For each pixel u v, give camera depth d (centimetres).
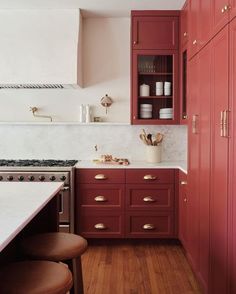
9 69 380
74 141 438
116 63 429
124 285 294
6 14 382
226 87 204
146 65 409
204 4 262
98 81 430
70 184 375
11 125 436
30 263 169
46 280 149
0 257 210
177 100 402
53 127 437
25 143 438
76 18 385
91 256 361
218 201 223
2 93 432
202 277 270
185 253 364
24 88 423
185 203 347
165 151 436
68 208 376
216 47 226
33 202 193
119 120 432
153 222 388
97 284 296
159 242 402
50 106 432
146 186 385
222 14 212
